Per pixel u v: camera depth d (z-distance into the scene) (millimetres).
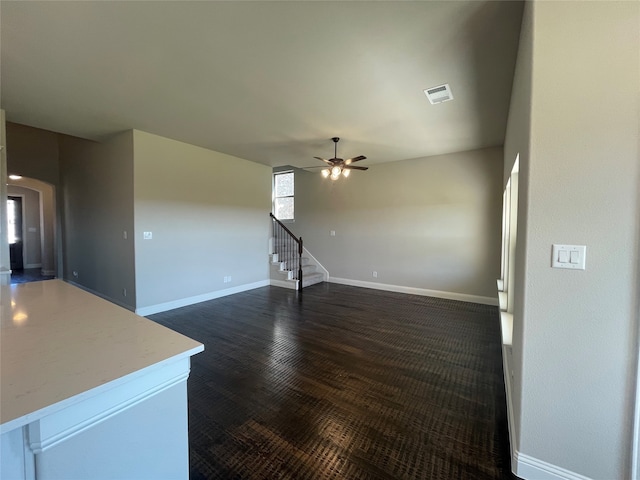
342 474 1611
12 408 678
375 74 2596
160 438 962
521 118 1915
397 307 4836
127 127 4016
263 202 6309
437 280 5484
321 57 2352
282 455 1741
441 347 3285
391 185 5938
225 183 5461
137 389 896
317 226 7066
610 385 1377
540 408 1528
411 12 1863
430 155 5414
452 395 2357
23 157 5535
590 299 1400
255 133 4191
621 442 1367
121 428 865
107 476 838
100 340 1085
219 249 5406
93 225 5047
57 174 5930
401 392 2398
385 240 6055
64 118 3688
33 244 8273
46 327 1217
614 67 1321
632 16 1287
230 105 3250
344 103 3180
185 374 1021
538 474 1537
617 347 1359
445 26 1987
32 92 2973
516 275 1919
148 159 4297
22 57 2357
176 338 1112
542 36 1453
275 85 2801
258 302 5121
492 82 2695
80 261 5469
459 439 1874
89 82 2762
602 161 1355
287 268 6535
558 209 1453
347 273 6613
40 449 715
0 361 908
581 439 1443
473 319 4238
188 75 2633
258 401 2271
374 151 5129
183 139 4539
